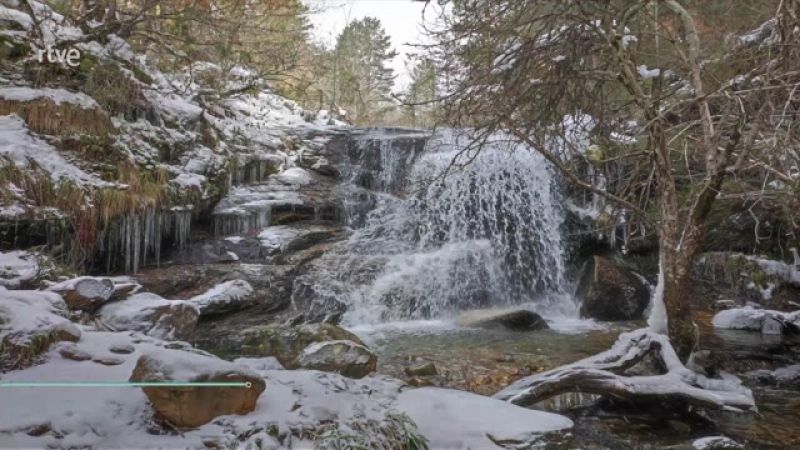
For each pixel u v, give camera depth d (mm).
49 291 4762
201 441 2750
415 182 11117
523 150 10852
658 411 4695
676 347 5168
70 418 2775
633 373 5137
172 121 9016
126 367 3447
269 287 7801
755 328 8180
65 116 7039
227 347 5867
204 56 10930
